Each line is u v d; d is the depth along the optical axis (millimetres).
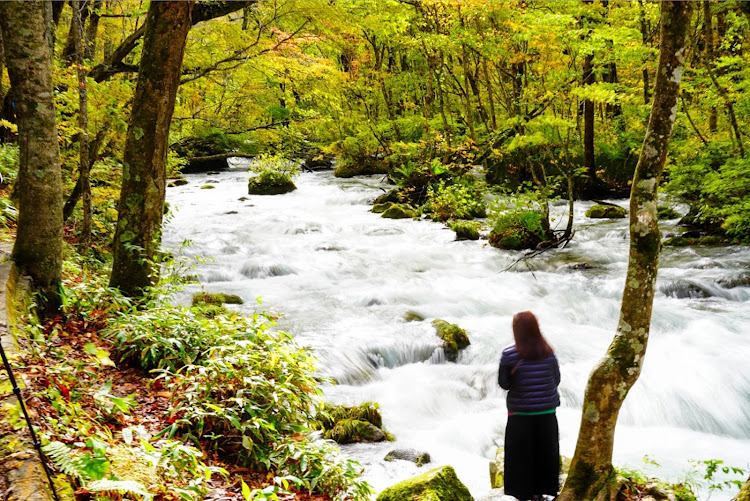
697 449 6473
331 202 22438
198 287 11570
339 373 7879
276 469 4781
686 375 7848
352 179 27938
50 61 5855
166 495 3574
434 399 7547
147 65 6766
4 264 5750
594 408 4062
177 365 5781
